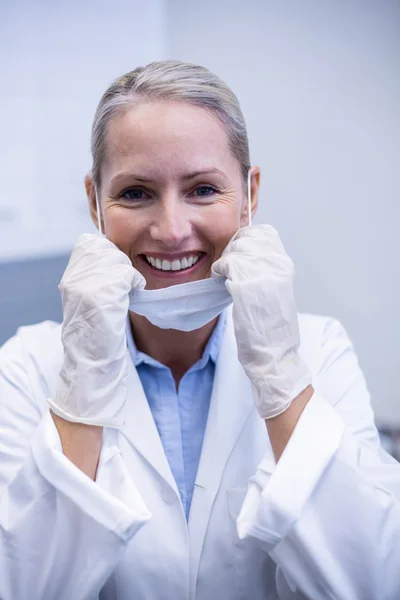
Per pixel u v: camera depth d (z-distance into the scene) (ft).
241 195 3.47
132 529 2.72
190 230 3.22
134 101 3.14
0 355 3.90
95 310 3.02
